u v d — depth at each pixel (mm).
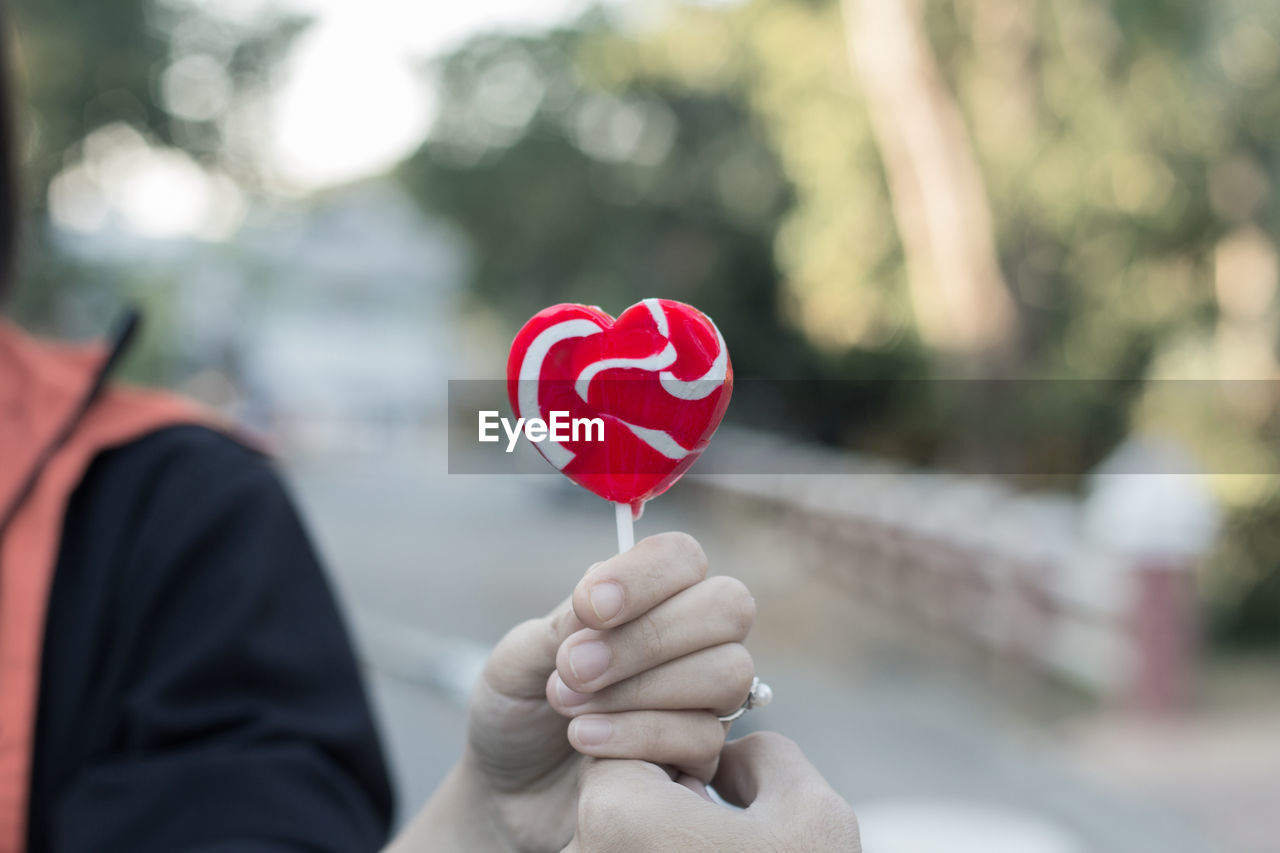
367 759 1182
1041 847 2379
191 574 1163
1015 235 10305
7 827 1081
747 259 20641
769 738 1013
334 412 35781
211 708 1115
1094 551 6602
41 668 1122
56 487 1158
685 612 905
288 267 39625
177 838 1051
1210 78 9109
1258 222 9648
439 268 41500
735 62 13281
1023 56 9836
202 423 1271
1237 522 8047
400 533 15648
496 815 1058
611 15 18688
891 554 9766
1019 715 6422
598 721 910
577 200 23891
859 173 11539
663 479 990
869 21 9859
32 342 1282
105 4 12188
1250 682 7008
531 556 13375
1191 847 4289
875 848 2355
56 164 12281
